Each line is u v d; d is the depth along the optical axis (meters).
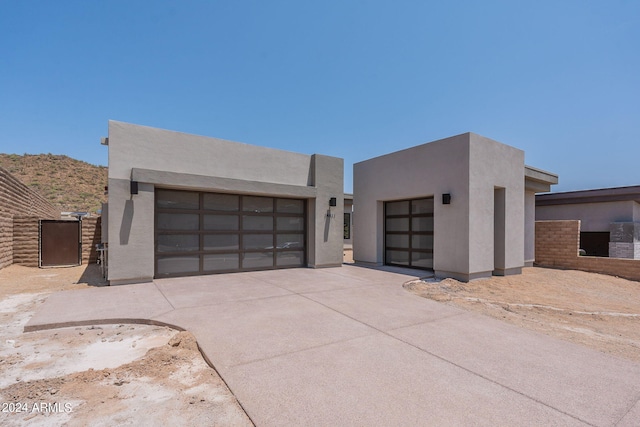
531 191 12.20
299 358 3.51
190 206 8.66
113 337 4.23
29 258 10.81
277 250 10.23
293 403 2.61
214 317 4.91
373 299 6.31
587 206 14.64
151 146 7.81
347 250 20.20
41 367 3.32
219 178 8.42
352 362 3.44
